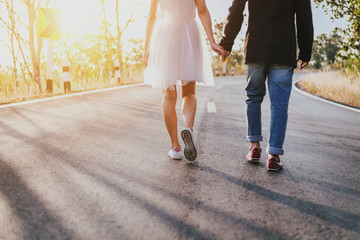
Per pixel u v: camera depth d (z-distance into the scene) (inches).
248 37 131.2
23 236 76.5
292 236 78.2
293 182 114.6
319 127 209.8
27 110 241.4
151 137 172.9
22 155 137.8
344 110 289.7
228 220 85.2
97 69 549.6
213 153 147.3
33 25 365.1
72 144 156.3
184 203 94.9
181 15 133.9
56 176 114.6
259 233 79.1
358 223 85.7
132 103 293.0
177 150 137.6
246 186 109.6
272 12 126.3
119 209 90.2
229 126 204.1
